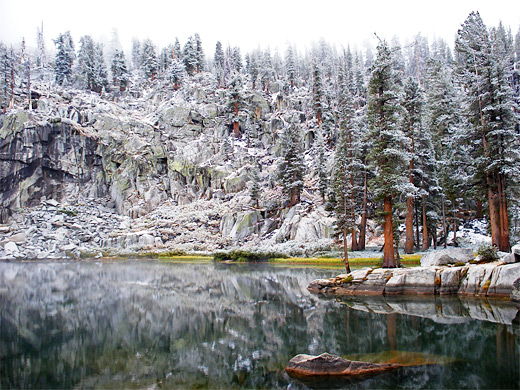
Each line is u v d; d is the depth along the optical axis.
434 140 47.88
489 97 29.61
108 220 70.62
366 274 24.58
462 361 10.37
